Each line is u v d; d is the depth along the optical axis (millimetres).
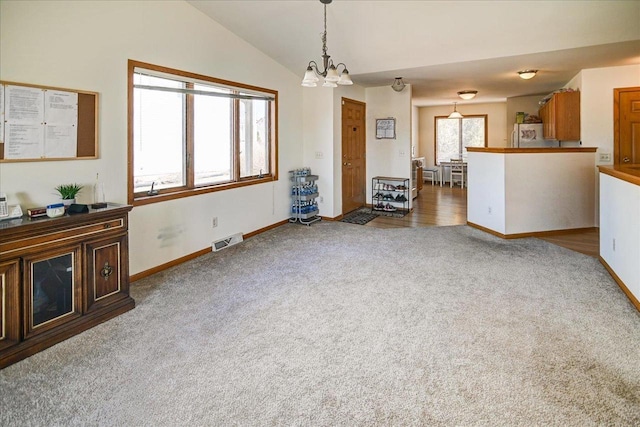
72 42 2928
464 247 4566
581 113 5426
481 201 5398
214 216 4535
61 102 2877
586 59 4723
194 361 2219
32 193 2752
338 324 2660
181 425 1711
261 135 5402
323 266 3932
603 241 3814
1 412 1798
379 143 7102
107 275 2756
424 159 11547
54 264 2443
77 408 1824
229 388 1969
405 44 4539
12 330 2217
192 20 3992
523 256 4176
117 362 2213
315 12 3975
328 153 6117
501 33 4102
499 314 2771
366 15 3973
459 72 5516
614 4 3480
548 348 2303
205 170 4500
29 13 2650
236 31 4516
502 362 2164
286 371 2115
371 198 7266
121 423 1725
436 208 7246
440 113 11242
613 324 2586
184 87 4086
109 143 3271
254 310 2902
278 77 5539
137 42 3439
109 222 2758
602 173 3836
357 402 1852
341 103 6289
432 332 2525
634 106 5180
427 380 2014
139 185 3721
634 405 1792
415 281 3467
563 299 3018
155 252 3777
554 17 3732
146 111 3746
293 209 6039
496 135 10539
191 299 3115
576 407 1787
